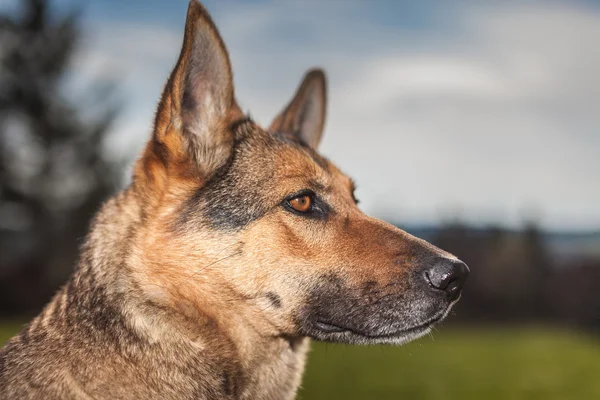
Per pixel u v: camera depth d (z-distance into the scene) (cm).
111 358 61
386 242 67
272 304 65
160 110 65
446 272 65
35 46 439
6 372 61
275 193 66
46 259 404
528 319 412
